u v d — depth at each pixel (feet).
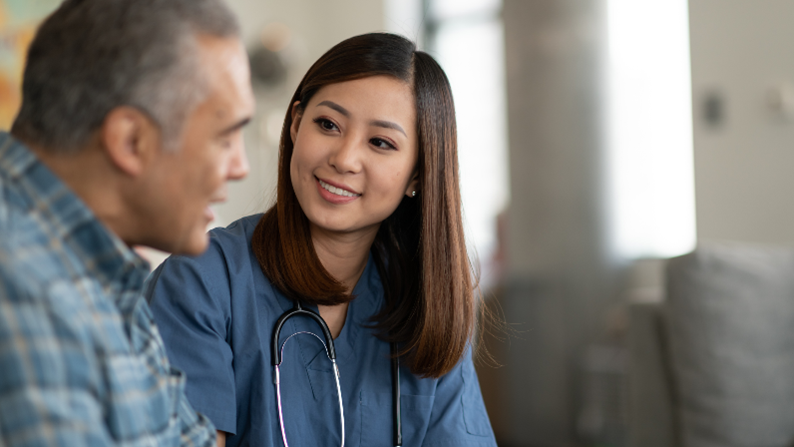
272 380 3.49
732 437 5.64
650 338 6.29
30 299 1.74
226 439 3.47
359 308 3.89
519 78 10.11
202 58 2.05
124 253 2.10
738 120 9.85
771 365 5.67
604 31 9.78
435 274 3.73
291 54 14.20
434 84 3.60
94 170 2.03
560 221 9.93
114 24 1.97
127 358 2.05
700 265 5.80
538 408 10.06
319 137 3.46
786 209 9.55
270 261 3.63
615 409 9.62
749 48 9.73
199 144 2.08
